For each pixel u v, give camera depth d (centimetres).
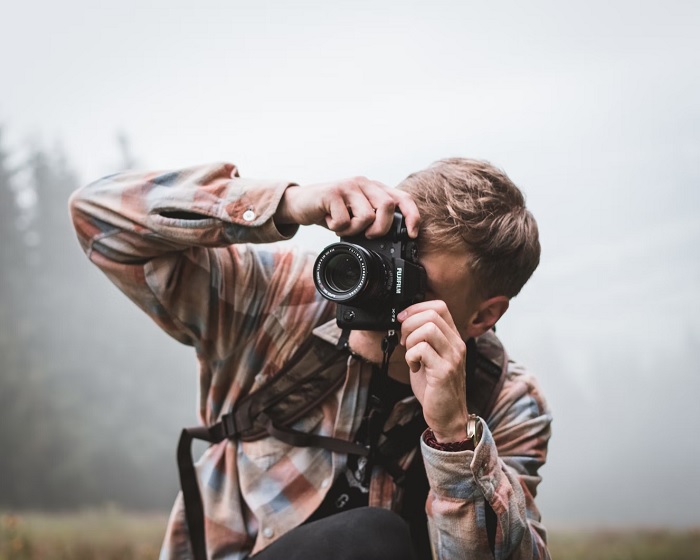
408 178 154
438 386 132
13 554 761
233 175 153
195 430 157
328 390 150
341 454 149
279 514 148
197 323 154
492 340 162
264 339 154
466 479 133
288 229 147
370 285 129
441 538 138
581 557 1007
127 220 146
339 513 136
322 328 151
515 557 141
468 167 150
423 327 132
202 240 143
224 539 152
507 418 157
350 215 140
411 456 152
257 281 155
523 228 150
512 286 152
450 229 141
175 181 147
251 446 154
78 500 3647
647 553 1006
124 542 882
